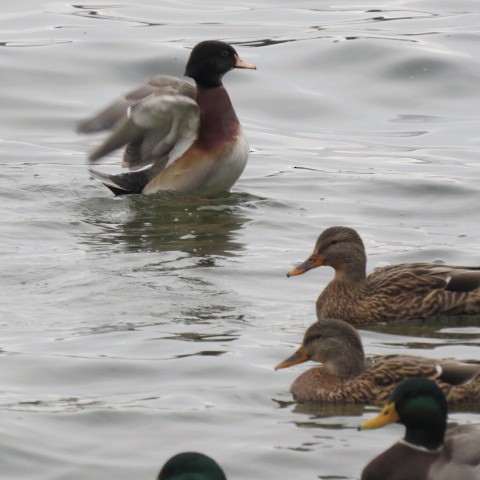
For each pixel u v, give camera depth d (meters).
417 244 17.38
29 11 30.02
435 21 29.16
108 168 21.67
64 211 18.92
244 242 17.42
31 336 13.58
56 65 26.34
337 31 28.31
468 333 14.27
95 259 16.41
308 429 11.31
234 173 19.89
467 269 15.13
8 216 18.52
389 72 26.17
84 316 14.24
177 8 30.55
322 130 24.11
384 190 20.25
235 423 11.40
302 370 12.80
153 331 13.75
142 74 25.98
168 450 10.83
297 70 26.38
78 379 12.42
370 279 15.17
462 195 19.89
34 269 15.94
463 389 12.16
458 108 24.95
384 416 10.46
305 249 17.14
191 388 12.19
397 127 24.14
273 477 10.35
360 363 12.45
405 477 10.16
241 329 13.90
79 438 11.06
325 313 14.86
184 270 15.99
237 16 29.83
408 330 14.45
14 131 23.70
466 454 10.14
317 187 20.44
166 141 19.77
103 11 30.14
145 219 18.58
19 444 10.88
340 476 10.37
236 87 25.80
